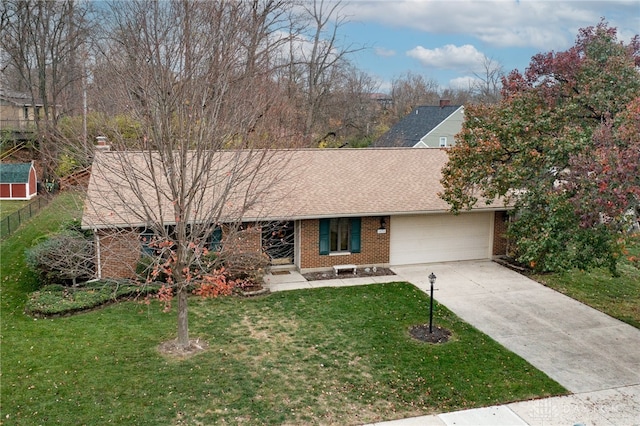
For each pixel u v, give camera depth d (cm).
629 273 1886
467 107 1672
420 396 1065
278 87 2117
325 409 1009
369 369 1170
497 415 1003
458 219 2017
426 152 2347
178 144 1273
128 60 1293
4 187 3111
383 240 1939
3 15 3459
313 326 1398
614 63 1416
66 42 3250
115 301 1531
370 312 1502
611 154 1073
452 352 1257
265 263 1702
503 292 1694
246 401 1027
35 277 1716
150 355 1203
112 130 1318
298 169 2036
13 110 3847
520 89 1617
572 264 1233
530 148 1400
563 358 1239
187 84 1188
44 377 1087
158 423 945
